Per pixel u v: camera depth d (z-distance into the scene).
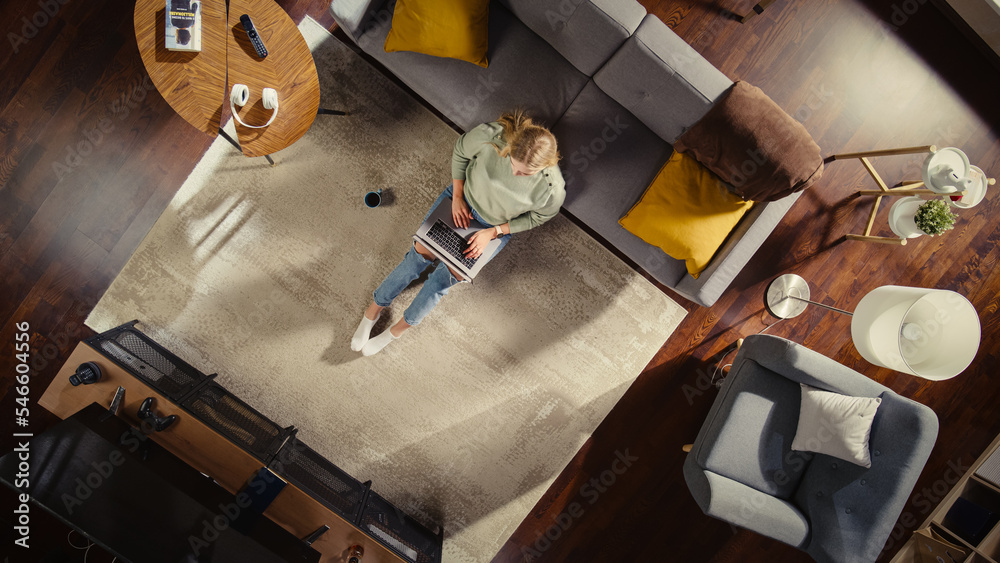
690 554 2.81
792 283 2.70
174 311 2.61
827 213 2.76
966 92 2.75
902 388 2.82
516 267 2.69
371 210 2.64
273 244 2.62
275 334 2.64
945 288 2.79
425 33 2.07
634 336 2.74
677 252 2.25
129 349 2.32
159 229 2.57
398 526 2.52
